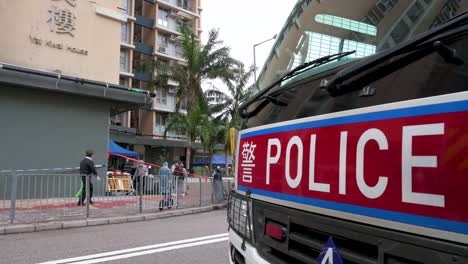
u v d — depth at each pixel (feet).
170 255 20.66
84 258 20.06
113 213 35.50
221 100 105.29
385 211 5.06
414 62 4.99
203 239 24.98
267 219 7.88
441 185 4.42
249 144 8.98
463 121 4.27
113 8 55.11
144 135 147.64
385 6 6.53
